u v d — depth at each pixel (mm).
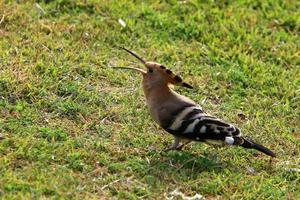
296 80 13977
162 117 11102
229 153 11508
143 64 13047
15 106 11742
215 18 15625
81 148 11008
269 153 10938
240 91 13461
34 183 9938
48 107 11914
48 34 14242
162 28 15062
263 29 15578
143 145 11352
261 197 10539
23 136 11047
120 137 11508
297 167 11430
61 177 10195
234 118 12602
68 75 12906
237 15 15805
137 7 15516
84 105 12164
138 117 12102
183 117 10984
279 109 13031
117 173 10586
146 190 10234
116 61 13766
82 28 14453
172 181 10547
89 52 13773
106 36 14414
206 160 11102
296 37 15500
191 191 10430
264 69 14180
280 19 15930
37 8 14844
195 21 15484
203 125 10883
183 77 13609
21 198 9594
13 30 14086
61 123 11625
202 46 14703
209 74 13797
